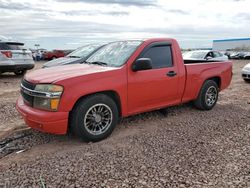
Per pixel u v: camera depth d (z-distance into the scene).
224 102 7.19
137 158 3.67
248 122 5.32
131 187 2.96
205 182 3.05
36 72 4.52
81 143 4.22
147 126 5.04
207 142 4.24
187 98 5.68
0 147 4.11
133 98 4.62
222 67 6.42
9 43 11.62
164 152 3.86
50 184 3.03
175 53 5.28
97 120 4.23
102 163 3.52
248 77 10.97
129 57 4.61
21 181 3.09
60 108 3.83
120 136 4.52
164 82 5.02
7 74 13.70
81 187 2.97
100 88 4.14
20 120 5.46
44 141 4.32
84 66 4.75
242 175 3.20
